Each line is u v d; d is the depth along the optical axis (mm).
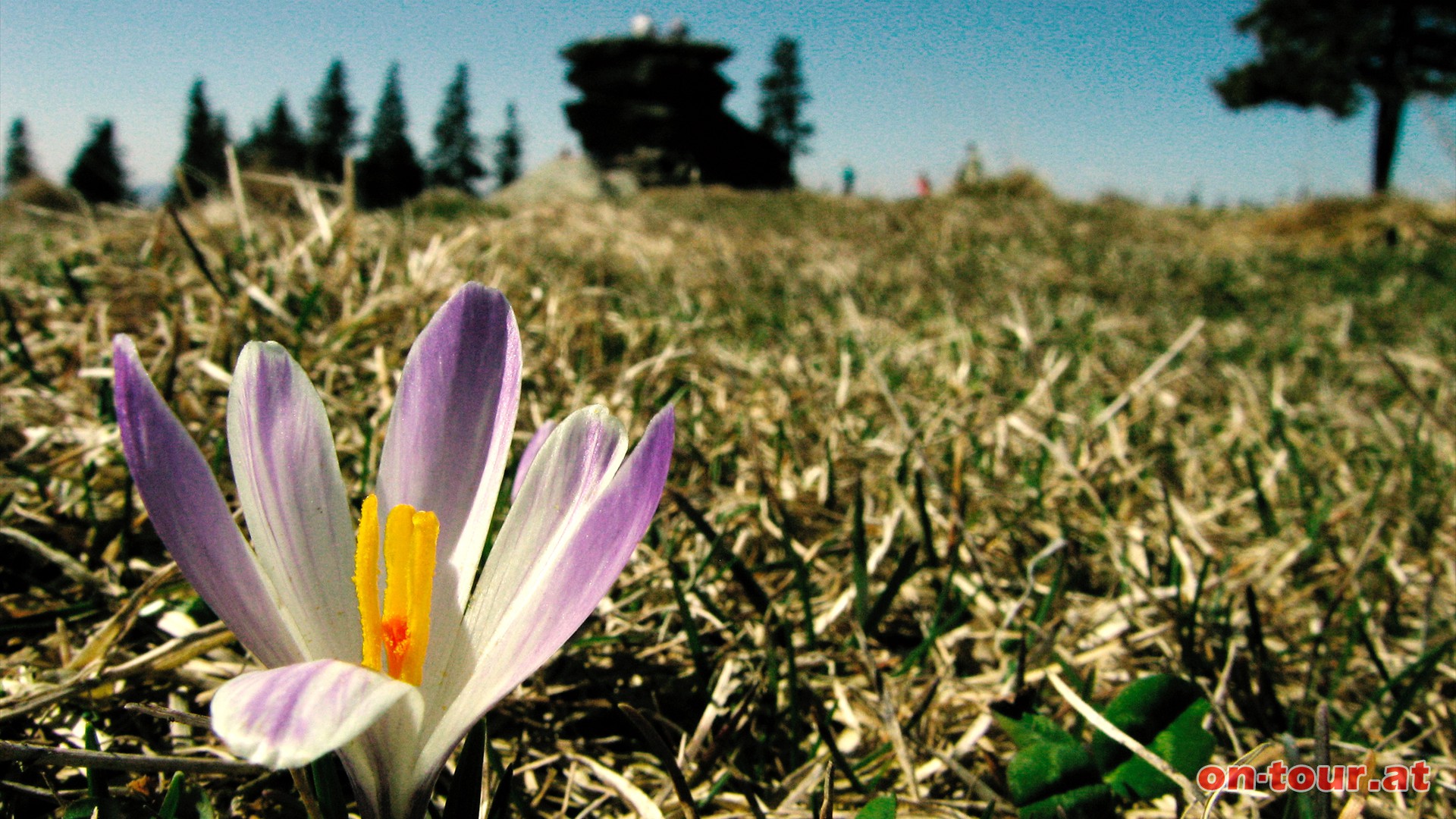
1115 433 336
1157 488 321
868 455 328
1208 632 217
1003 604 231
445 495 112
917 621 235
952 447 338
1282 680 219
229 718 76
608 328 441
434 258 372
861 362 463
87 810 129
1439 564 286
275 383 107
